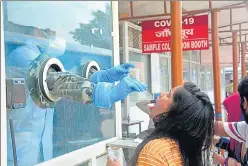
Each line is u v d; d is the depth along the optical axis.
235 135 1.78
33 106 1.54
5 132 1.31
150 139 1.15
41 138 1.61
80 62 1.96
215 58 4.64
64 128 1.80
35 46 1.56
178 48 2.43
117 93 1.39
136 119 5.65
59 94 1.51
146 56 6.30
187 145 1.14
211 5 3.91
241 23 5.55
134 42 5.79
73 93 1.45
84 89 1.42
